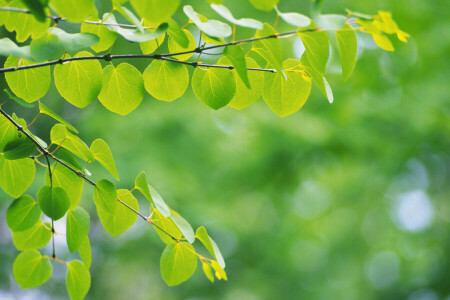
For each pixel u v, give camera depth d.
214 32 1.04
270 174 6.39
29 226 1.39
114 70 1.31
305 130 5.43
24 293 6.46
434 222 7.35
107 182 1.31
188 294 7.93
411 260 7.59
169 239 1.43
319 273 8.14
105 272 7.99
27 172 1.38
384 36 1.07
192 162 5.64
